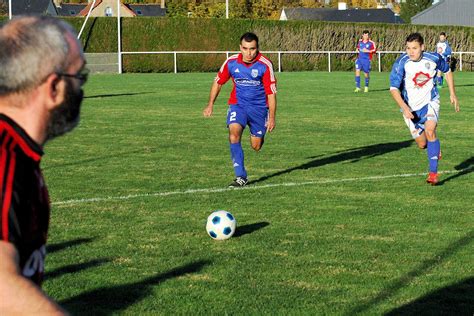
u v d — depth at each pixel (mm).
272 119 10992
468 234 7977
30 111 2285
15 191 2172
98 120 19516
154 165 12531
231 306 5699
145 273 6531
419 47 10969
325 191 10383
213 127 18078
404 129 17984
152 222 8438
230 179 11266
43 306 2049
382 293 6031
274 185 10812
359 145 15172
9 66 2215
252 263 6852
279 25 49250
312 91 30750
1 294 2031
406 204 9508
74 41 2342
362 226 8297
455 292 6074
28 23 2264
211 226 7672
